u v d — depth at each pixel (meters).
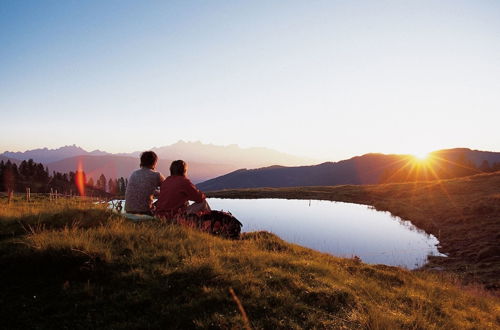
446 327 7.37
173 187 10.88
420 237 38.47
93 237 8.09
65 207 10.96
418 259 28.77
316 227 41.44
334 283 7.95
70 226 9.05
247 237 12.28
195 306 5.86
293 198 91.50
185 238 9.16
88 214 9.89
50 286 6.21
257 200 83.38
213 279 6.76
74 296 5.95
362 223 47.06
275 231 37.12
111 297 5.96
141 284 6.42
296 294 6.94
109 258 7.15
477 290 14.02
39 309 5.53
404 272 12.34
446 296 10.42
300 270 8.34
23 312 5.42
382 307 7.34
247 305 6.12
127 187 11.16
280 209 61.78
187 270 6.96
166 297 6.12
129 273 6.66
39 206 13.00
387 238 36.59
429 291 10.20
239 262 8.05
